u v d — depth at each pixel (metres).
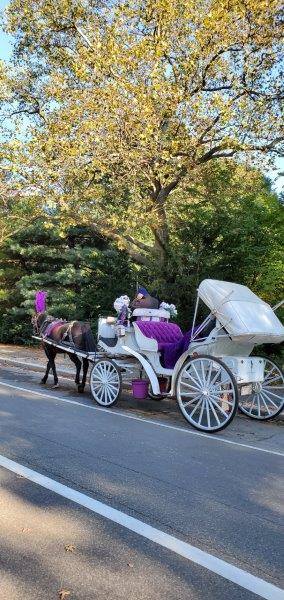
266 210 16.03
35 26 17.22
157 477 6.16
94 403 11.09
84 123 13.79
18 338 25.33
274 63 14.84
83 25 16.23
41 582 3.73
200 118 14.66
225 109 13.49
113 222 15.33
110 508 5.12
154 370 10.12
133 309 10.76
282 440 8.61
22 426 8.40
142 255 18.56
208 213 16.03
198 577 3.91
